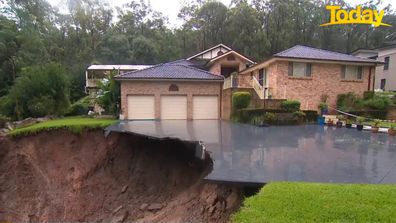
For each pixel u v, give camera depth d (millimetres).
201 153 9539
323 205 4062
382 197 4371
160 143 13000
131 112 18938
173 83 19328
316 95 18766
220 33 46219
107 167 12758
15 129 14969
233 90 18719
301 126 14914
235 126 14945
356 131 13133
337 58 18859
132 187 11695
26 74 23453
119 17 60031
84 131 13609
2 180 12984
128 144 13086
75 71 38750
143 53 47625
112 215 10531
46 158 13367
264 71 20734
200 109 19781
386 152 8641
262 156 8008
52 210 12016
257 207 4023
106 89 21312
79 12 54656
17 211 12188
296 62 18469
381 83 28125
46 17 50938
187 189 9883
